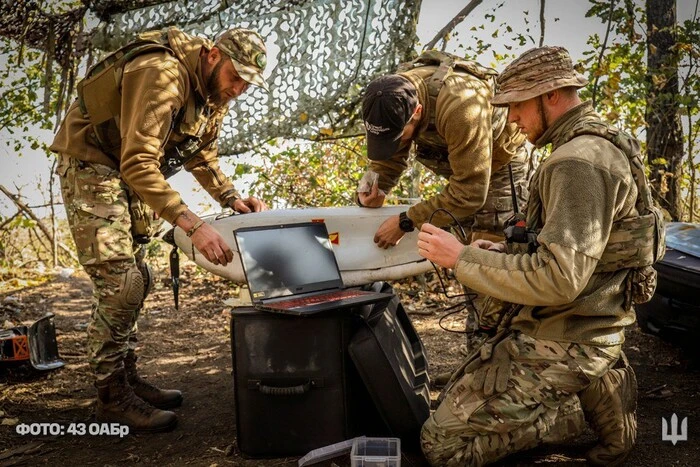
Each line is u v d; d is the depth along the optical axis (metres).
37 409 3.75
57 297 6.13
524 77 2.64
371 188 3.59
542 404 2.65
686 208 6.59
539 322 2.67
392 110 2.92
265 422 3.02
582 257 2.39
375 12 4.57
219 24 4.55
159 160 3.29
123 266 3.29
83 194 3.24
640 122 5.54
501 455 2.72
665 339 4.00
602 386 2.74
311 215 3.53
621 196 2.48
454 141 3.09
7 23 4.67
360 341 2.90
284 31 4.57
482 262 2.54
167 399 3.72
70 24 4.64
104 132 3.21
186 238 3.49
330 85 4.62
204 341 4.98
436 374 4.09
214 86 3.23
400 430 2.99
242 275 3.46
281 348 2.95
